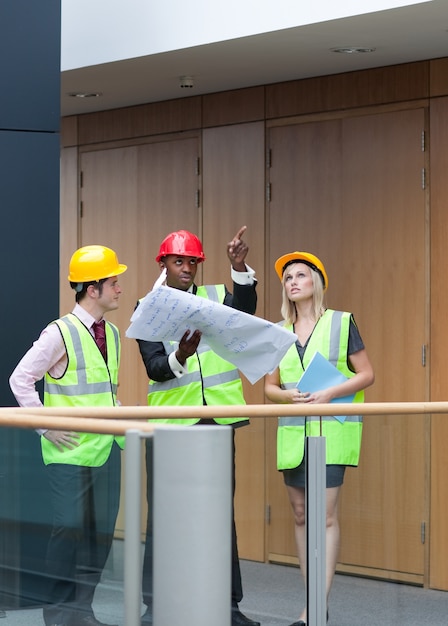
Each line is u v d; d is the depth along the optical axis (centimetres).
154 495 337
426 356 721
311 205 782
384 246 744
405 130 735
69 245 941
